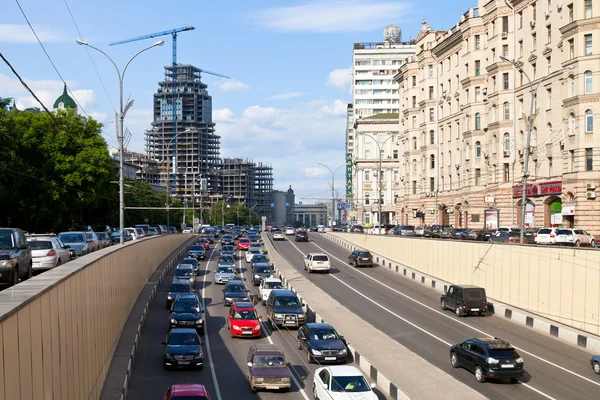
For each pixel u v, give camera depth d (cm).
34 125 6006
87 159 6084
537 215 6219
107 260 2472
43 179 5831
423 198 9531
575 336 3152
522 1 6544
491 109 7088
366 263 6331
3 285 2072
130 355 2645
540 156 6128
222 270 5475
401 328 3559
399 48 19150
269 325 3753
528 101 6400
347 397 2116
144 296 4200
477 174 7656
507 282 4119
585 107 5391
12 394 1008
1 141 4931
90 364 1889
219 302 4528
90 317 1911
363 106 19225
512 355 2495
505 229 5969
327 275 5728
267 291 4441
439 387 2358
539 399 2295
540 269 3725
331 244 9019
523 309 3900
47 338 1271
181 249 7662
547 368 2711
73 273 1603
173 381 2522
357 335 3284
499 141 6888
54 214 6009
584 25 5384
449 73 8700
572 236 4903
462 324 3662
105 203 7538
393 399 2317
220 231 12450
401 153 10712
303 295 4594
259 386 2378
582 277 3322
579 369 2697
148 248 5003
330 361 2803
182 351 2672
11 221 5809
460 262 4834
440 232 7512
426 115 9394
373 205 15088
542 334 3384
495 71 6981
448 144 8756
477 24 7719
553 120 5878
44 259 2709
